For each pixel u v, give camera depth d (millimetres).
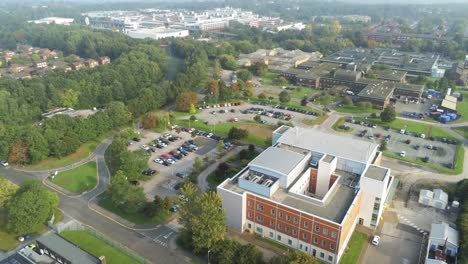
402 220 118188
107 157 164750
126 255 102875
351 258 101250
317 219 97312
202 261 100750
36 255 95812
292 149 129875
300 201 106000
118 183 122250
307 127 199500
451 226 113438
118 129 194875
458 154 166500
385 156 165375
